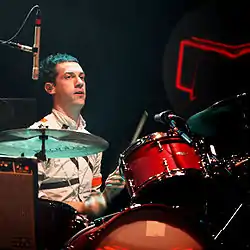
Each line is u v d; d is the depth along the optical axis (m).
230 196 11.29
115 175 10.57
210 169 9.65
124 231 7.58
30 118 11.90
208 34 15.30
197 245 7.68
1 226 7.94
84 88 11.44
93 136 9.47
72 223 8.93
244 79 15.16
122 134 14.83
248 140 13.11
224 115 11.21
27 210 8.02
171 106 15.16
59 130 9.26
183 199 9.98
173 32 15.30
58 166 11.02
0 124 11.78
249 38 15.24
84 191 11.34
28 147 10.25
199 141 10.30
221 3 15.34
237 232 10.25
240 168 9.95
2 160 8.02
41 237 8.20
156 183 9.23
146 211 7.68
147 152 9.59
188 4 15.28
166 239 7.65
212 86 15.22
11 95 14.15
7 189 7.99
